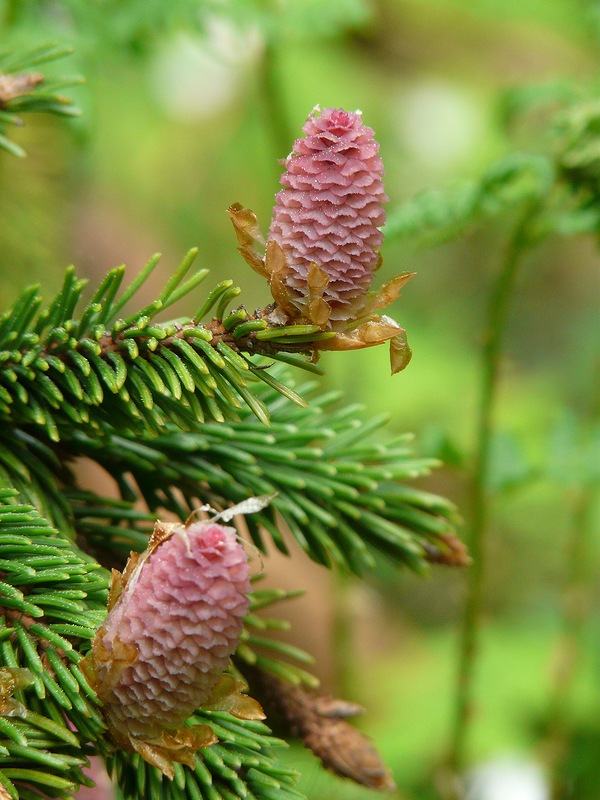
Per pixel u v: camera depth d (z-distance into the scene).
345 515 0.40
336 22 0.73
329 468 0.39
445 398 1.11
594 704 0.82
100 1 0.68
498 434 0.66
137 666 0.33
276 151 0.77
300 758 0.44
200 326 0.36
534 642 0.91
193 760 0.34
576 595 0.77
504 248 0.57
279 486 0.40
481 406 0.60
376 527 0.40
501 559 1.05
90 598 0.36
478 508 0.61
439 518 0.41
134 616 0.33
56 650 0.35
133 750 0.34
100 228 0.97
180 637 0.33
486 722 0.82
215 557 0.33
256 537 0.40
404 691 0.87
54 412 0.38
